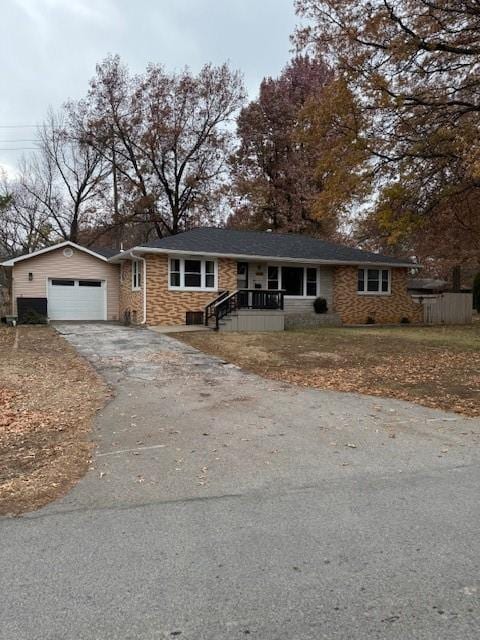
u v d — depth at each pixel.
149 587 2.70
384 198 15.97
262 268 21.12
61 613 2.47
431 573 2.82
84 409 6.92
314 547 3.14
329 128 16.25
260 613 2.46
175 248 18.48
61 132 32.44
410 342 14.50
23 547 3.17
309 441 5.53
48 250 21.45
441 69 14.70
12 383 8.46
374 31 14.60
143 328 17.64
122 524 3.51
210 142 31.98
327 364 10.86
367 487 4.20
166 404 7.25
